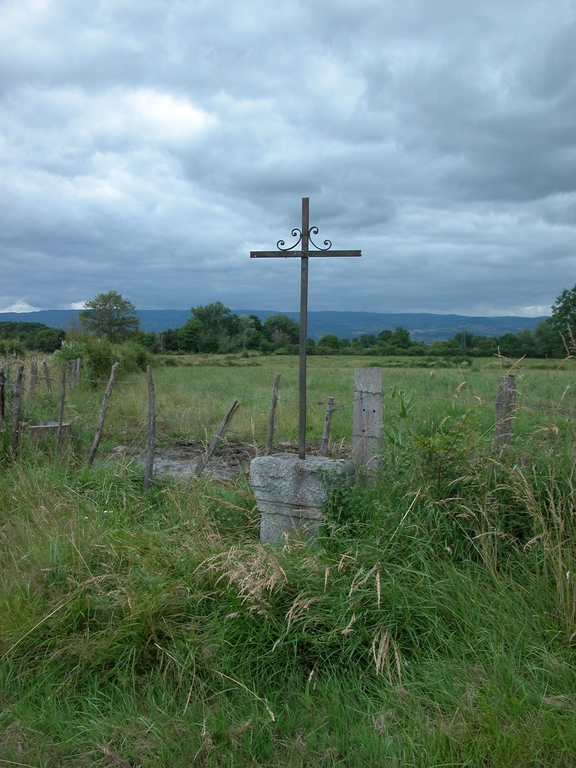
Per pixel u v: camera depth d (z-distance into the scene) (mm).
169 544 4492
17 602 3809
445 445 4238
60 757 2861
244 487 5520
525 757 2559
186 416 11336
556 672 3037
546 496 4098
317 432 10000
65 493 5766
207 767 2727
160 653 3449
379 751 2686
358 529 4254
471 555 3996
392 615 3432
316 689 3199
